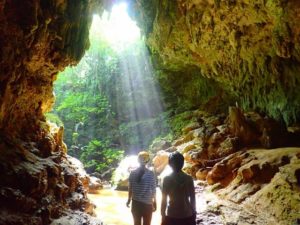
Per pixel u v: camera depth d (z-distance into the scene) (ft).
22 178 15.55
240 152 30.78
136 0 35.45
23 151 18.21
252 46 33.35
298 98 31.48
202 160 33.73
